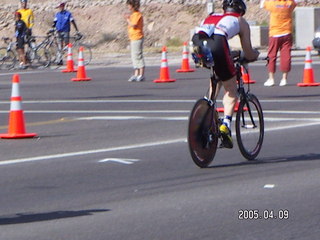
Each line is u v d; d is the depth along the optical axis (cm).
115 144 1527
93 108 2069
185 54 3084
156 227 954
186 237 912
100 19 5069
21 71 3384
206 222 972
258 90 2353
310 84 2431
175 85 2589
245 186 1156
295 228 941
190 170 1273
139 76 2759
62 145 1532
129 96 2309
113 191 1144
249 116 1332
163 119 1839
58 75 3130
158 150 1454
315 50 3762
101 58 3953
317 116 1827
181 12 5059
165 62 2689
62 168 1313
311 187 1144
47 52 3559
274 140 1529
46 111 2036
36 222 985
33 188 1173
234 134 1579
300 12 4122
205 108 1268
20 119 1636
